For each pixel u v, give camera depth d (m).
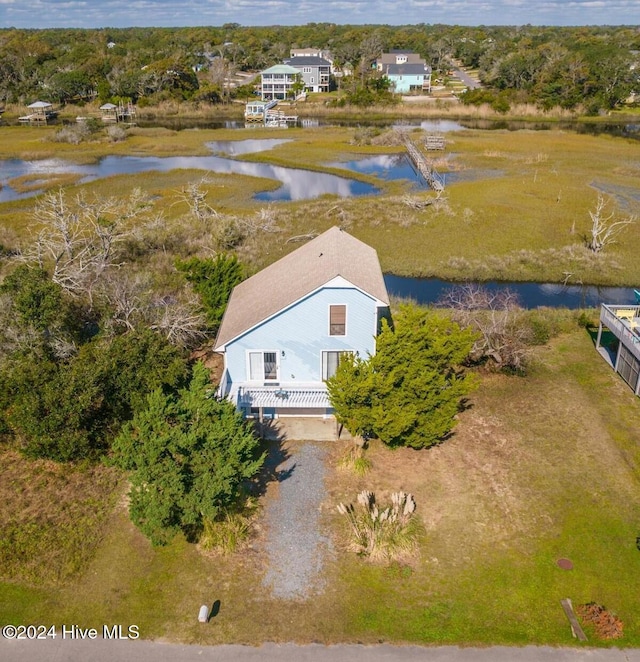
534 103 112.81
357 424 20.38
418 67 138.38
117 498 19.88
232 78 152.88
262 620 15.53
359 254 26.45
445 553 17.67
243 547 17.86
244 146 86.44
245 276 33.97
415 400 20.27
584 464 21.58
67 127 93.75
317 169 71.44
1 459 21.73
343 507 18.80
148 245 43.03
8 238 44.28
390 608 15.88
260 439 22.88
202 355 28.41
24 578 16.81
